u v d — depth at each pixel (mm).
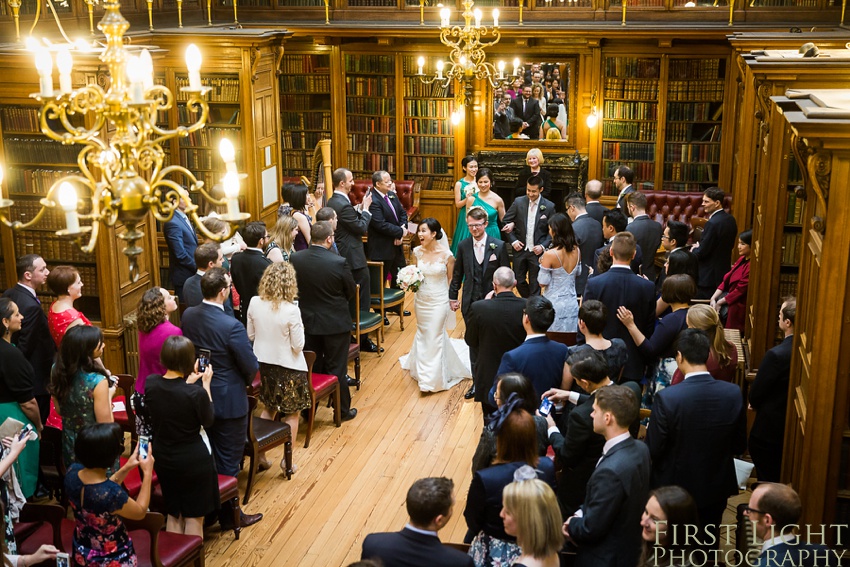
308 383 7094
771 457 5633
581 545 4207
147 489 4777
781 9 12070
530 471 3818
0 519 4402
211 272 6152
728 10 12195
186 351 5293
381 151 13633
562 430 5480
